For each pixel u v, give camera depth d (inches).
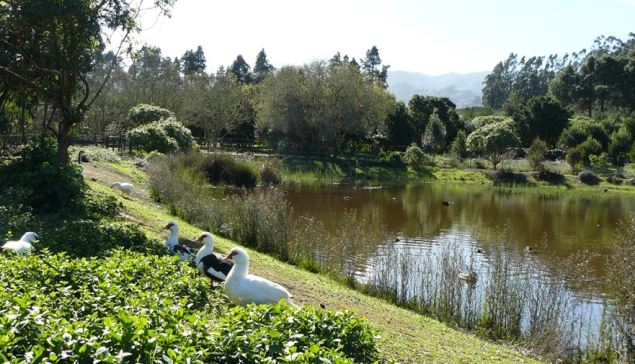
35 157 631.2
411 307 546.0
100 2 704.4
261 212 728.3
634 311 456.4
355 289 583.2
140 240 487.5
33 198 579.2
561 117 2965.1
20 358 190.4
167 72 2679.6
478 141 2293.3
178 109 2492.6
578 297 572.1
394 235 972.6
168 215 813.9
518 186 2068.2
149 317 245.8
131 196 912.3
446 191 1839.3
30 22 657.0
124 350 204.1
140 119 1972.2
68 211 587.2
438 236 976.9
